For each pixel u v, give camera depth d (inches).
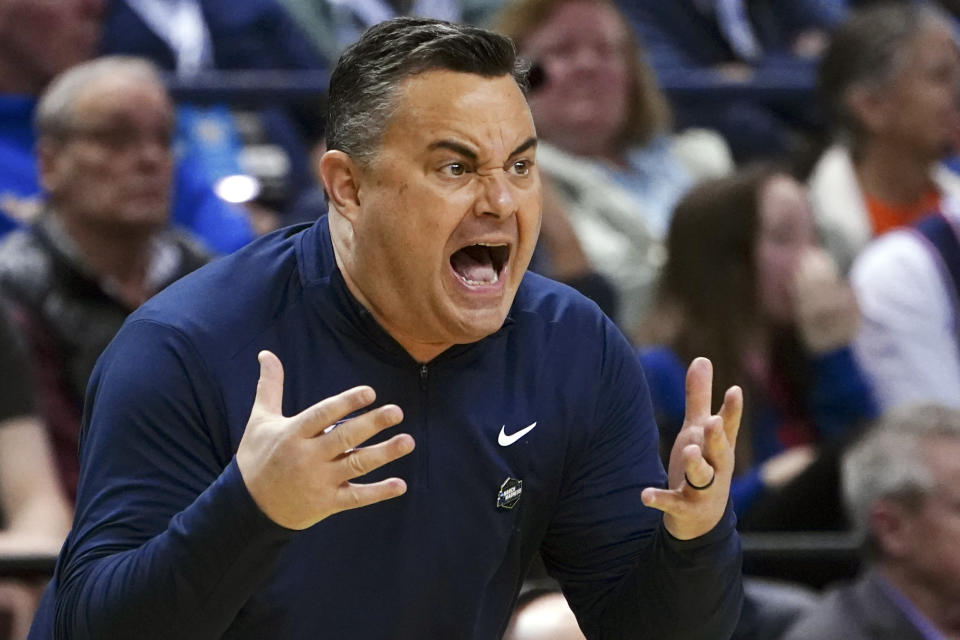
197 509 210.5
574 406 248.7
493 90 222.7
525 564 255.9
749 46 737.6
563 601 281.4
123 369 231.3
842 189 573.0
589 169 533.3
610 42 543.8
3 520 397.7
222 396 232.1
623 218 523.8
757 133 657.6
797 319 480.4
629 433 255.6
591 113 540.7
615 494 252.2
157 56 632.4
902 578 373.7
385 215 223.0
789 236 482.9
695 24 735.1
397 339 238.2
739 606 236.4
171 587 209.5
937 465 372.8
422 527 239.0
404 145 221.1
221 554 207.6
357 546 235.3
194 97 593.6
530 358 247.8
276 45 641.6
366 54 226.7
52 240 445.1
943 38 568.7
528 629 275.7
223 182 557.3
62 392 435.5
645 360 451.5
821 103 591.5
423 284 224.7
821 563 406.0
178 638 212.8
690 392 228.1
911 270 522.3
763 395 476.7
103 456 227.6
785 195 483.8
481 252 233.3
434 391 240.4
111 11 635.5
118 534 222.2
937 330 518.9
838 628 367.2
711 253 477.1
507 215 223.0
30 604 362.0
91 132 443.5
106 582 215.0
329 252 242.2
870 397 482.0
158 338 232.7
